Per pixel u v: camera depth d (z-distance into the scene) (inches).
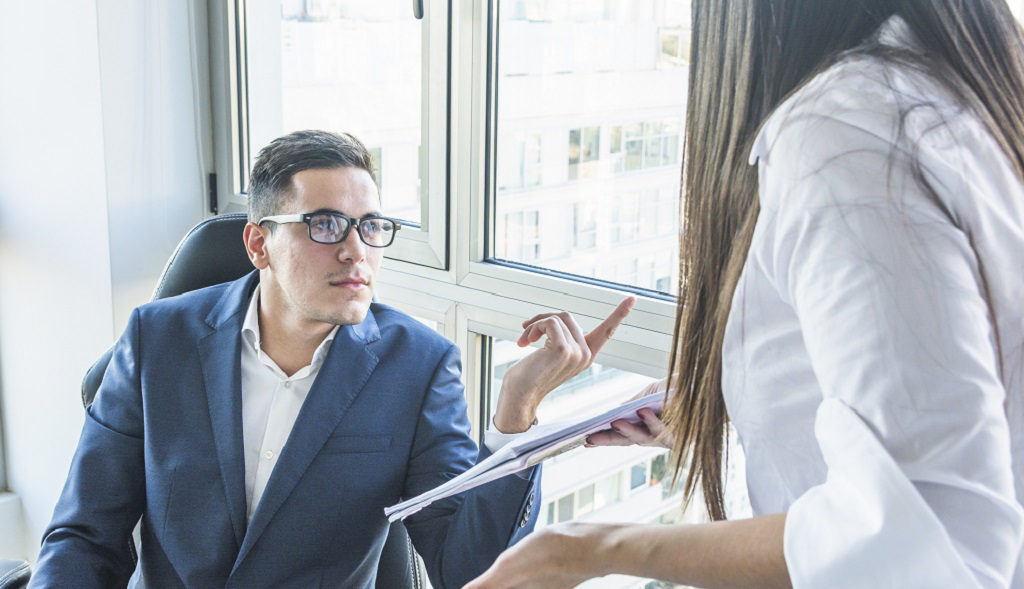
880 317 22.7
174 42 90.0
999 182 25.3
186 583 56.8
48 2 88.2
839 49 27.5
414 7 73.4
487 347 77.5
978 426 22.2
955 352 22.3
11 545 104.1
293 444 56.6
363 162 57.1
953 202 23.9
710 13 30.0
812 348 24.6
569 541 28.7
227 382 58.4
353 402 58.0
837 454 23.7
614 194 65.6
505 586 29.5
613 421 39.2
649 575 27.3
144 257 91.4
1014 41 27.4
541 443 38.1
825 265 23.9
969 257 23.5
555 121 68.4
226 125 92.9
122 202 89.0
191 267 66.8
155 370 59.5
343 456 57.2
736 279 28.8
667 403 36.8
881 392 22.5
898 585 22.0
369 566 59.6
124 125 88.0
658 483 69.3
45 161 92.4
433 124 74.6
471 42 70.7
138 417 59.7
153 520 57.6
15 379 101.3
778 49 28.2
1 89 94.4
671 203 61.9
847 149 24.3
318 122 87.4
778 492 29.2
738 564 25.3
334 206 54.9
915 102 24.7
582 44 65.7
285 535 56.0
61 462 98.9
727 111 29.8
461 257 75.2
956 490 22.2
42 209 93.8
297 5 86.5
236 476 56.9
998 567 22.1
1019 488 25.8
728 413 30.2
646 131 62.9
